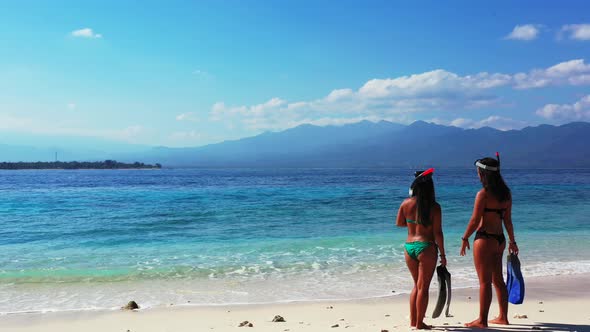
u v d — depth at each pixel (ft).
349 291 27.66
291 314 22.61
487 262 18.60
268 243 45.37
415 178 18.33
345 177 299.58
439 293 18.45
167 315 22.57
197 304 24.80
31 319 22.02
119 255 39.55
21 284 29.45
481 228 18.78
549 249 41.78
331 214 70.28
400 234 50.98
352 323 20.43
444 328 18.61
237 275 32.04
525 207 82.02
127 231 53.62
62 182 225.15
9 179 282.77
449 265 34.99
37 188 159.22
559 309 22.61
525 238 47.93
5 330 20.25
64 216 68.23
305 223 60.39
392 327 19.29
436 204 18.02
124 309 23.71
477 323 18.89
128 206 84.28
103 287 28.76
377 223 60.29
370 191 131.85
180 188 154.51
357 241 46.24
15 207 83.30
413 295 18.94
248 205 85.71
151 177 327.67
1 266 34.99
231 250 41.73
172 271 33.32
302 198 103.04
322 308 23.80
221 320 21.57
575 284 28.84
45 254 40.16
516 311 22.12
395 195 113.29
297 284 29.48
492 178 18.37
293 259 37.58
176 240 47.44
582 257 38.14
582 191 131.34
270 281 30.30
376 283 29.68
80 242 46.42
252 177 310.24
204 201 95.14
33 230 54.34
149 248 42.98
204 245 44.47
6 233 52.16
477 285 28.78
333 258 37.91
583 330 18.37
